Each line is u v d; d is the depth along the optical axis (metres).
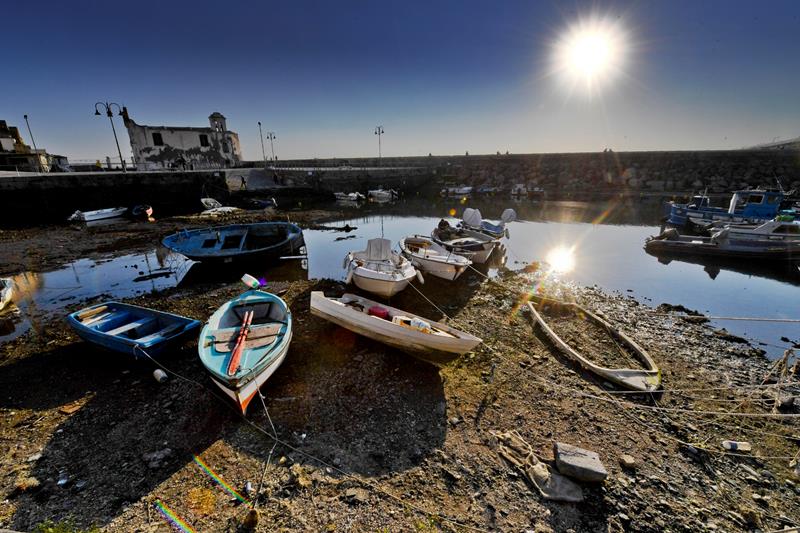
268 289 12.06
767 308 11.23
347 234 22.41
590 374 7.42
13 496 4.51
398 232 23.02
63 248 17.66
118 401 6.32
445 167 51.38
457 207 34.56
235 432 5.62
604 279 13.93
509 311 10.53
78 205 26.94
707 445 5.59
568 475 4.85
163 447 5.32
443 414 6.14
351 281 10.97
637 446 5.55
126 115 37.91
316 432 5.67
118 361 7.54
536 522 4.31
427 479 4.87
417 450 5.36
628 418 6.16
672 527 4.30
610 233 22.66
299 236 16.17
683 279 13.95
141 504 4.43
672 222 23.66
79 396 6.45
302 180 40.47
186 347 7.92
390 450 5.36
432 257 12.40
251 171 39.19
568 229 23.91
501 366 7.63
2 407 6.16
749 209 20.84
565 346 8.21
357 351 7.98
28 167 36.50
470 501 4.57
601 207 33.44
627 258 16.88
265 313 8.27
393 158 55.06
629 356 8.19
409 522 4.28
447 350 6.79
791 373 7.49
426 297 11.60
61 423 5.79
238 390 5.49
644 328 9.70
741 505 4.62
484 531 4.20
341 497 4.57
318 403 6.34
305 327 9.09
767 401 6.62
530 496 4.64
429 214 30.55
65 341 8.44
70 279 13.32
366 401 6.42
